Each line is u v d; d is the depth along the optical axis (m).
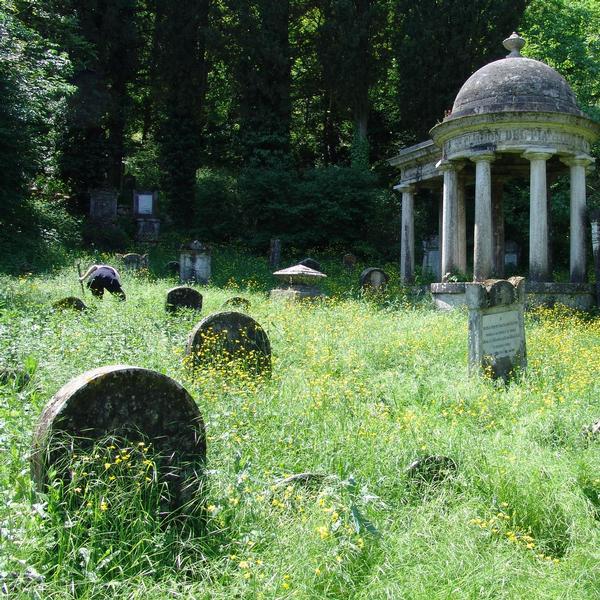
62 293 14.45
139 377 4.18
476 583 3.41
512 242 28.92
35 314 9.95
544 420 6.20
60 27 27.41
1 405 5.04
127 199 35.81
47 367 6.49
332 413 6.02
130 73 32.72
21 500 3.63
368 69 31.47
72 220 27.53
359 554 3.58
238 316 8.30
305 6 32.97
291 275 16.75
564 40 30.80
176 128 32.81
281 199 29.83
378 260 29.47
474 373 8.33
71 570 3.24
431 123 29.81
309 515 3.84
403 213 22.56
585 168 17.22
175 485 4.18
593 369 8.54
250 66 31.53
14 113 22.94
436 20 28.80
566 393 7.20
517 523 4.25
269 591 3.21
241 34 30.88
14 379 6.00
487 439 5.63
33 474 3.90
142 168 38.59
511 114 16.03
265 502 3.98
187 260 21.20
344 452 4.98
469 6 28.36
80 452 3.96
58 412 3.92
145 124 39.66
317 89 35.88
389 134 36.72
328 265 26.95
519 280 8.79
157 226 30.94
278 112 32.12
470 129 16.62
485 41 28.81
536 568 3.66
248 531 3.76
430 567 3.52
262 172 30.48
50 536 3.36
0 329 8.18
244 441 5.01
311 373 7.86
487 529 3.97
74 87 25.39
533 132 16.25
